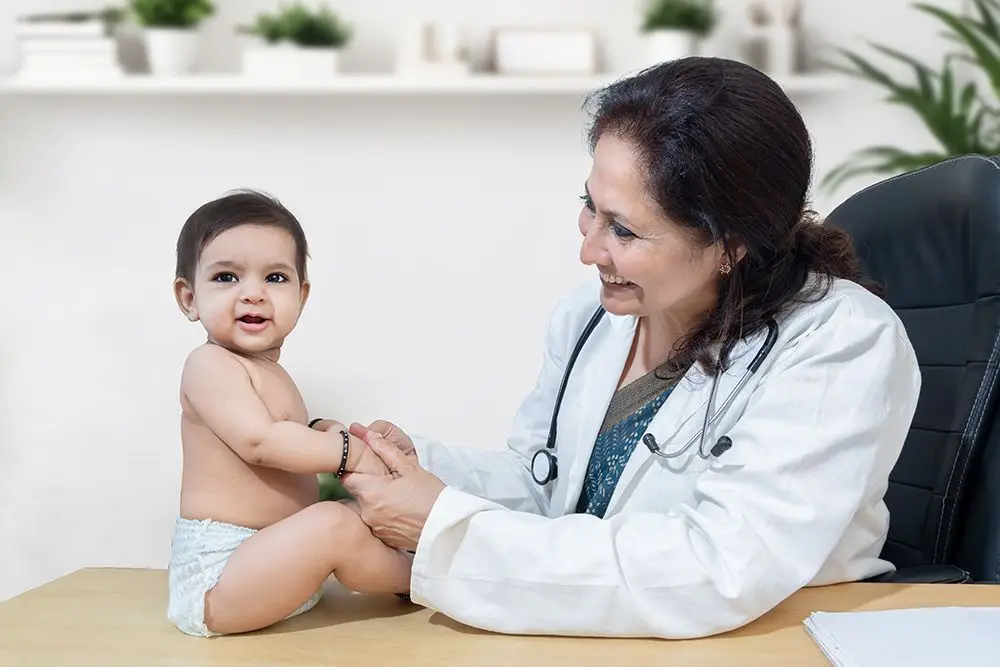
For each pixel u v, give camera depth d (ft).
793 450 3.43
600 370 4.37
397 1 9.36
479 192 9.45
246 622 3.27
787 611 3.54
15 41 9.41
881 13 9.29
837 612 3.45
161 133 9.46
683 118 3.44
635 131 3.50
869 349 3.63
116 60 8.82
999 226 4.40
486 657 3.12
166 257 9.57
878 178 9.34
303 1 9.32
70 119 9.45
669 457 3.82
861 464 3.50
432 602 3.36
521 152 9.40
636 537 3.35
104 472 9.75
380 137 9.42
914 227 4.82
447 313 9.57
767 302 3.81
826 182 8.74
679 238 3.55
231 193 3.90
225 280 3.62
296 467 3.44
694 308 4.00
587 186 3.70
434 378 9.64
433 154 9.43
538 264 9.50
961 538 4.40
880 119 9.32
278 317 3.64
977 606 3.52
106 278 9.58
